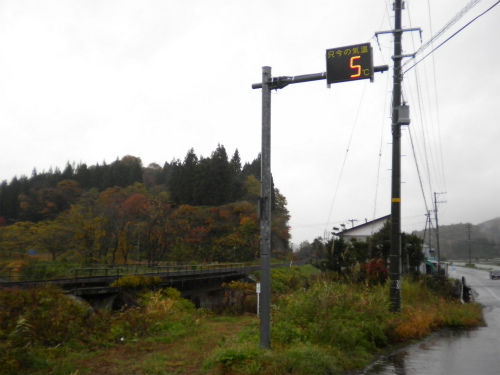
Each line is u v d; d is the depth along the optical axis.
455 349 10.70
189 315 14.95
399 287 14.27
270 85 8.96
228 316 20.44
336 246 23.69
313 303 10.95
